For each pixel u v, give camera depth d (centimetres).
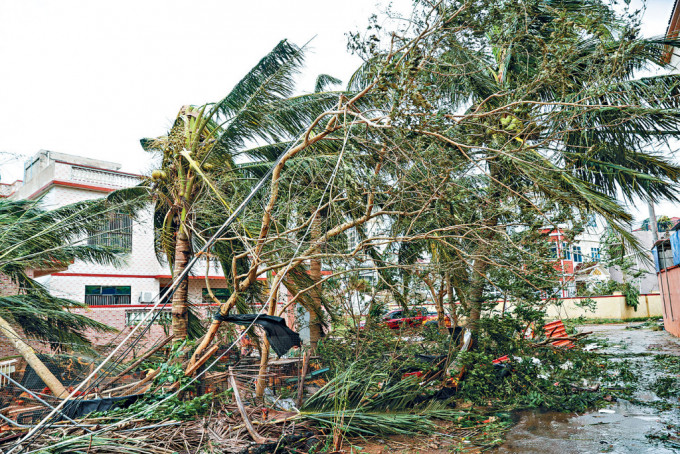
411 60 447
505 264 704
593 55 507
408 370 777
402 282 863
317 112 866
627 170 791
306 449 534
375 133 588
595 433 591
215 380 648
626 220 693
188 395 615
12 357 852
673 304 1659
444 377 791
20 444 448
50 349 842
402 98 466
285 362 810
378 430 603
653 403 736
